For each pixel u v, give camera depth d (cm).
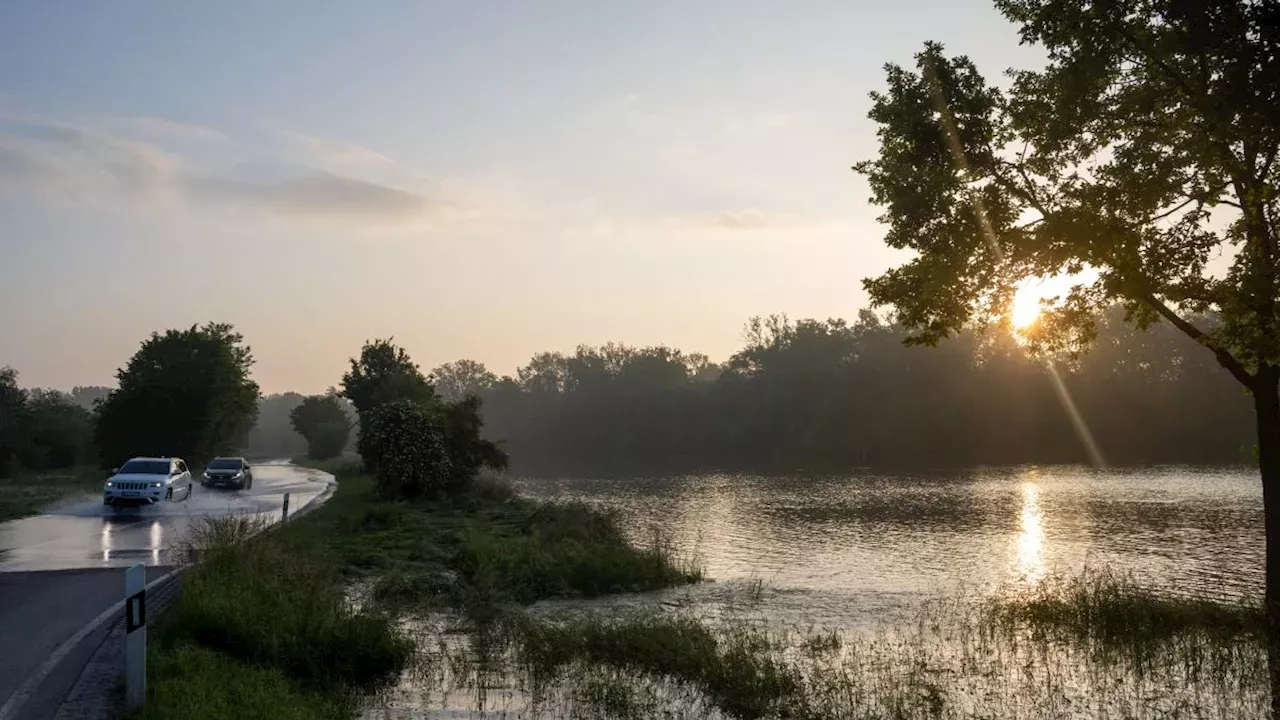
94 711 850
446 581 1769
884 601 1792
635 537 2952
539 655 1233
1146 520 3416
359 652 1154
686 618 1541
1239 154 1509
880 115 1741
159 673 959
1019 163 1683
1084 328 1723
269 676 1018
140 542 2133
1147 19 1524
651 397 14775
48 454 7019
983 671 1237
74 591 1436
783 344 14038
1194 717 1045
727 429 13112
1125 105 1561
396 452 3528
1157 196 1531
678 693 1123
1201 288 1529
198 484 4578
